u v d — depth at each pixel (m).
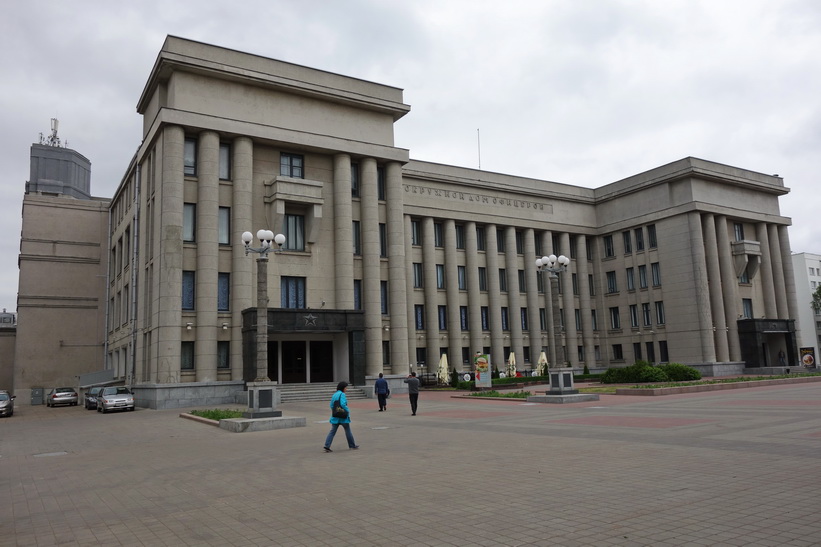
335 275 40.41
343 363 39.19
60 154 72.19
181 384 34.03
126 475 12.49
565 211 59.59
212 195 36.25
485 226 55.06
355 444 14.84
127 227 46.78
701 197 54.28
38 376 54.53
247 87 38.62
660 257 55.69
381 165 44.34
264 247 22.75
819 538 6.46
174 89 36.34
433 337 50.03
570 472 10.59
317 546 6.97
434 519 7.89
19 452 17.50
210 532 7.77
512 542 6.77
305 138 39.59
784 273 60.06
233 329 36.12
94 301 57.44
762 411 19.83
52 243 56.72
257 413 21.45
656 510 7.83
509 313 54.69
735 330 54.22
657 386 33.19
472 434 16.88
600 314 60.47
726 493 8.56
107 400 33.81
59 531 8.16
